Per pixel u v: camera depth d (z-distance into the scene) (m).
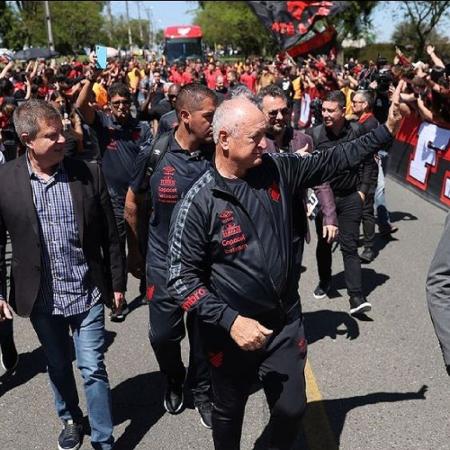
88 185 3.07
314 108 11.95
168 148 3.44
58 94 8.34
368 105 5.70
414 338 4.66
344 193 4.73
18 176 2.96
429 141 8.74
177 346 3.59
